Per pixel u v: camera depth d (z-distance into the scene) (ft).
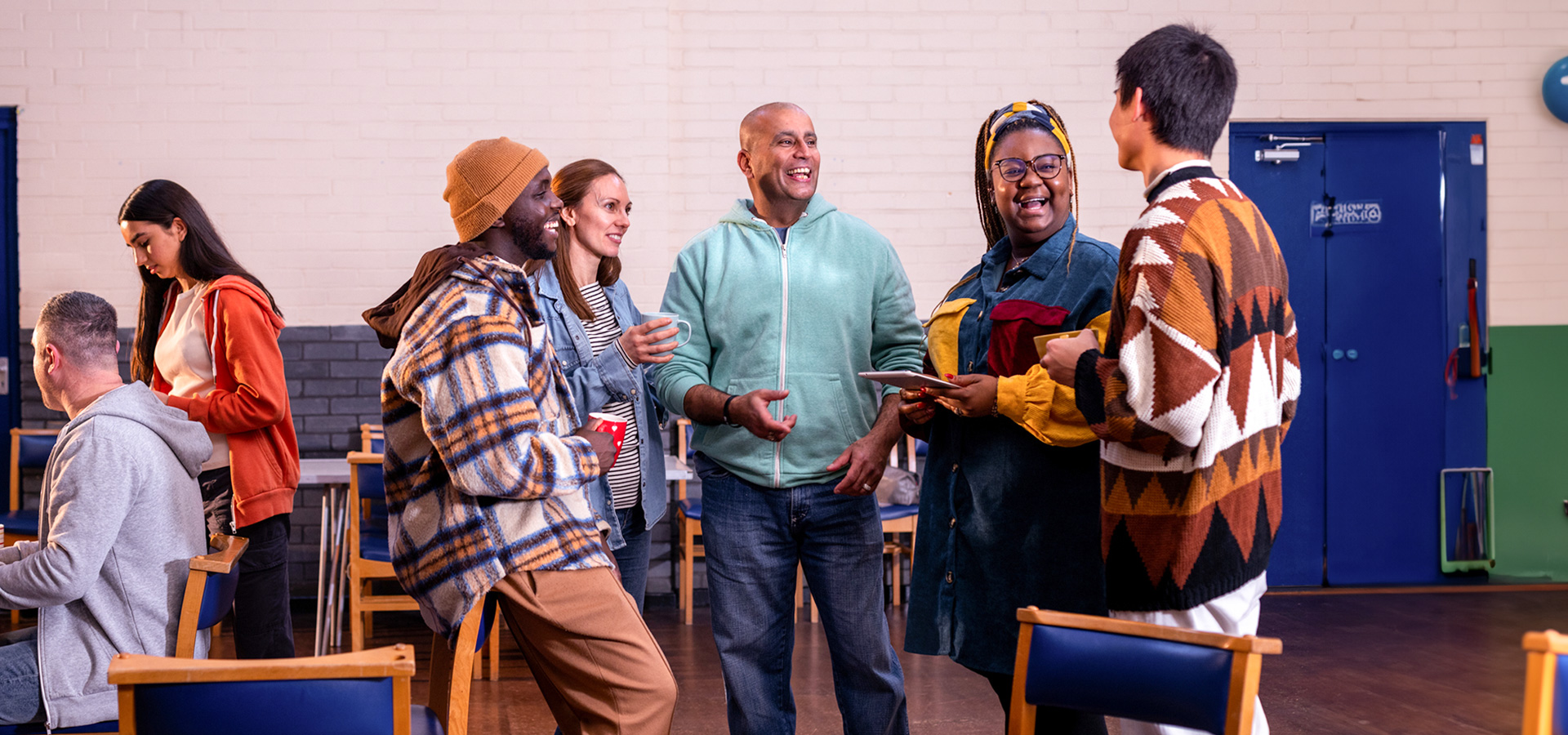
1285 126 18.66
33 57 16.96
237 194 17.33
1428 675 13.34
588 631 6.50
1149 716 5.00
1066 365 5.91
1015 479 6.98
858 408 8.54
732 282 8.49
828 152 18.33
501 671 13.74
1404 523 18.79
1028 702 5.32
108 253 17.16
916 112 18.37
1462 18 18.63
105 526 6.72
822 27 18.22
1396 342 18.71
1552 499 18.93
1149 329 5.30
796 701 12.60
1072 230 7.22
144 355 10.48
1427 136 18.74
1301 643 14.90
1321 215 18.65
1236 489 5.57
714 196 18.17
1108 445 5.82
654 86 17.80
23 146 16.96
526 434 6.18
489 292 6.36
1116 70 6.07
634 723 6.59
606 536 8.30
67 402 7.25
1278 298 5.76
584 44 17.71
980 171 7.86
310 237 17.48
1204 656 4.83
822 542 8.54
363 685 4.60
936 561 7.46
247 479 9.56
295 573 17.66
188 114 17.19
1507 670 13.55
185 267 9.80
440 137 17.57
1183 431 5.24
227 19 17.19
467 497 6.32
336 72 17.39
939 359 7.59
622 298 9.61
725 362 8.58
